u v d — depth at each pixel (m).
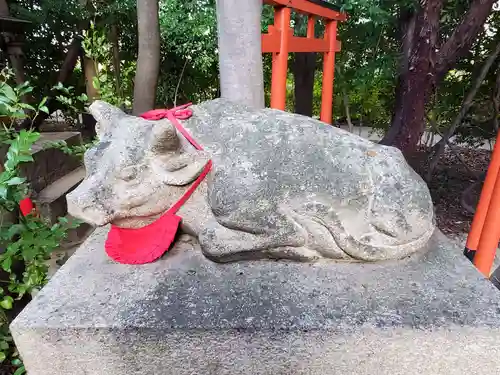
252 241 0.95
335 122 5.26
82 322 0.80
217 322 0.81
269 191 0.92
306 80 3.38
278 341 0.81
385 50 3.02
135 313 0.83
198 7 3.53
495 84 3.02
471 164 4.07
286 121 1.01
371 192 0.94
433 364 0.84
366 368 0.84
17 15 3.52
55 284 0.92
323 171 0.94
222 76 1.46
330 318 0.82
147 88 2.40
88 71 3.56
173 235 0.98
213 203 0.95
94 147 0.93
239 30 1.39
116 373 0.84
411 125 2.42
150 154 0.89
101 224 0.88
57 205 2.68
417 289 0.91
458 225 2.84
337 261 0.99
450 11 2.56
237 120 1.01
